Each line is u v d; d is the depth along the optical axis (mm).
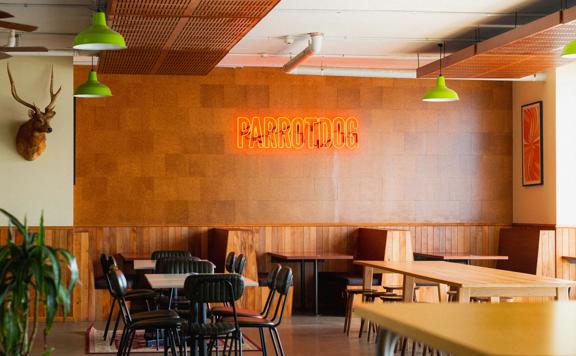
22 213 10438
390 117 12719
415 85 12750
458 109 12859
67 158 10555
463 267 8148
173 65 10312
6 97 10430
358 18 9641
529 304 2420
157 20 7906
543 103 12094
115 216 11984
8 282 4379
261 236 12227
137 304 10953
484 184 12898
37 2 8539
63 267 10523
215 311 7215
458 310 2236
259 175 12406
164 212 12133
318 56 11992
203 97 12273
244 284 6359
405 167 12742
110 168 11984
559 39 8516
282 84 12484
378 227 12547
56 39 10258
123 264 11602
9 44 9547
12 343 4316
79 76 11953
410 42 10984
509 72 10570
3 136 10391
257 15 7695
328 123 12586
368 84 12688
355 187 12633
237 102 12375
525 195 12578
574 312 2234
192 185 12219
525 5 9070
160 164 12125
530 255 11680
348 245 12453
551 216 11859
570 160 11781
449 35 10555
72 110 10586
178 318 6656
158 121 12141
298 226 12336
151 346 8625
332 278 11898
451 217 12812
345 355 8164
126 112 12047
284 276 6875
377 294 9281
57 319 10469
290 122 12500
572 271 11609
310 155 12547
